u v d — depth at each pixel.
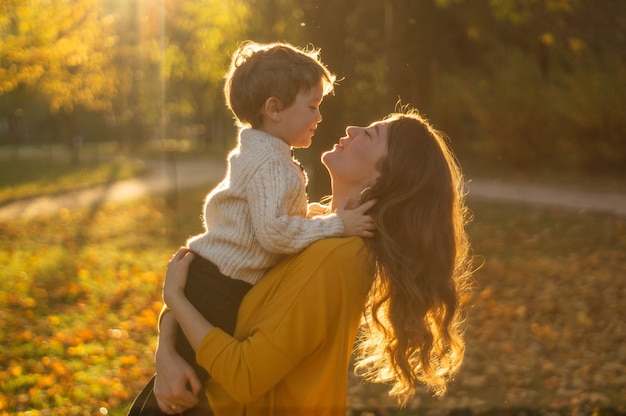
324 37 9.69
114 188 29.69
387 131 2.20
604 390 6.12
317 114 2.25
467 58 27.33
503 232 15.26
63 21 13.27
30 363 6.52
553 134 26.73
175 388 2.06
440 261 2.10
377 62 12.59
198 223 18.80
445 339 2.18
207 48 13.94
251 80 2.20
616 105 24.09
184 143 67.25
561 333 7.84
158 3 15.77
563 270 11.22
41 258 12.61
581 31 21.16
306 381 2.00
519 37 24.95
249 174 2.12
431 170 2.14
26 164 43.84
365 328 2.39
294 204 2.14
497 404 5.75
